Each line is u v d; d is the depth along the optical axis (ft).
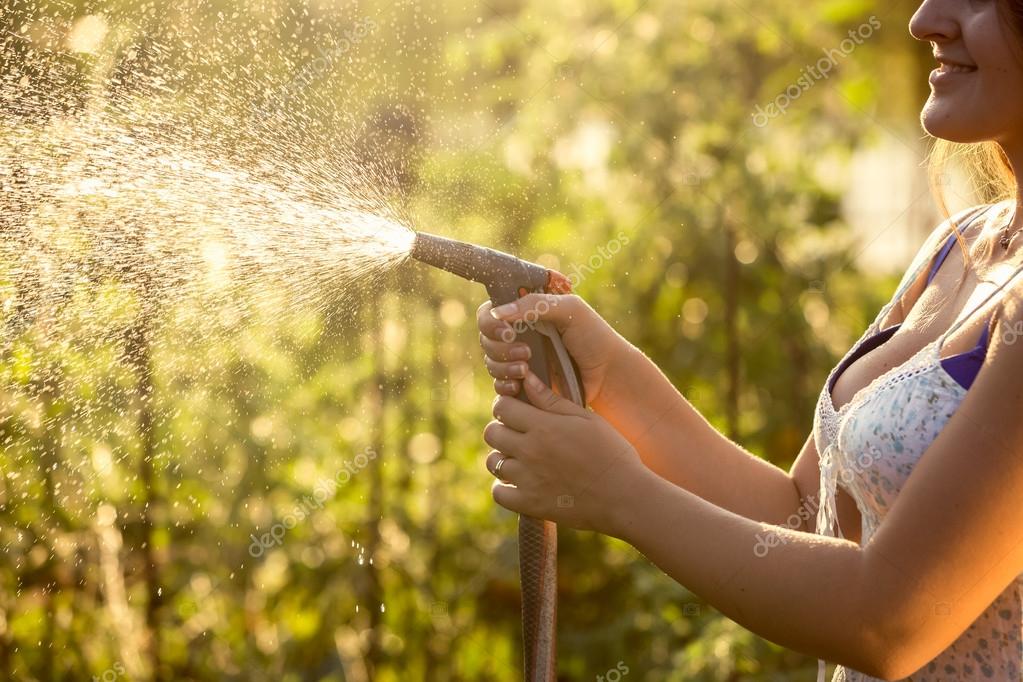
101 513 9.42
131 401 8.90
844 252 12.85
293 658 10.44
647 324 12.56
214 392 9.36
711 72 12.80
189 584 10.05
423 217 9.74
